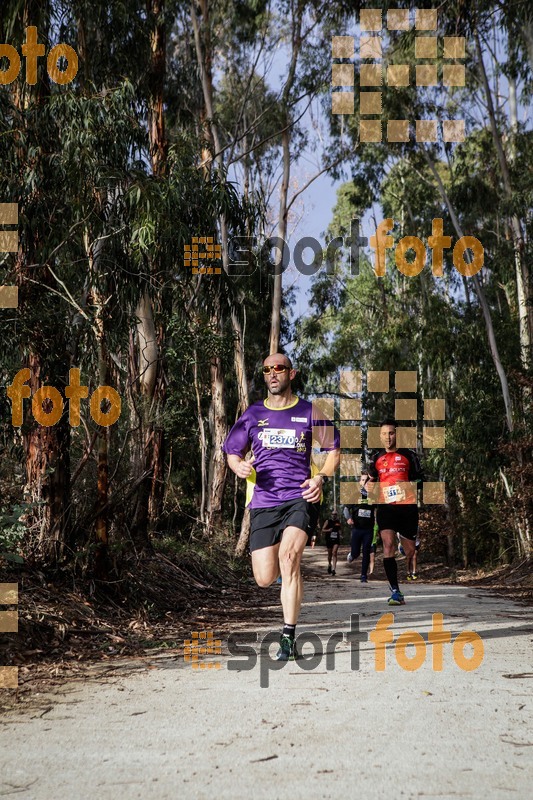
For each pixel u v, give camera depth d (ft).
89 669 17.06
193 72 66.13
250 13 65.46
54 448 24.91
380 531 30.99
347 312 102.63
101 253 28.32
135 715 12.74
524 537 63.93
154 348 39.27
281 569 17.94
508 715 12.48
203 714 12.73
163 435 48.03
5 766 10.15
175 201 29.84
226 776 9.55
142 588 29.25
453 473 77.30
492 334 69.05
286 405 18.47
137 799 8.84
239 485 92.73
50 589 23.34
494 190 76.74
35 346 25.16
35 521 24.32
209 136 59.41
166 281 32.48
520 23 64.75
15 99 27.68
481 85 76.23
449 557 85.20
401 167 86.28
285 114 69.21
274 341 66.64
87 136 26.94
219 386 71.00
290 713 12.71
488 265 75.56
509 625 24.12
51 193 27.22
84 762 10.25
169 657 18.79
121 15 33.94
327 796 8.83
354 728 11.72
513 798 8.73
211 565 47.06
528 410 63.82
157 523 47.60
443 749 10.59
